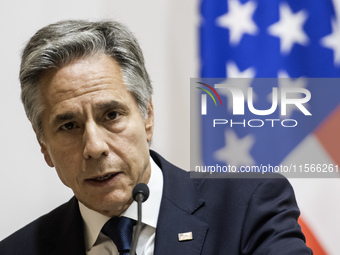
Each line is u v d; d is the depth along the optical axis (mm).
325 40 7594
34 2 7566
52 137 4316
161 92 7562
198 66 7609
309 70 7562
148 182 4633
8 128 7379
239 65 7598
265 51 7617
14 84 7445
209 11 7688
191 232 4359
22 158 7355
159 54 7629
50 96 4230
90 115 4137
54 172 7375
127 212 4441
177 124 7520
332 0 7637
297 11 7664
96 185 4207
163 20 7672
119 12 7645
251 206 4457
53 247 4754
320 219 7332
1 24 7500
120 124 4215
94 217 4520
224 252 4281
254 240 4270
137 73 4426
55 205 7328
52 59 4207
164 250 4242
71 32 4305
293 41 7621
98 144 4066
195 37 7645
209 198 4629
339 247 7281
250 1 7688
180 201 4562
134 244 3721
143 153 4367
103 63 4246
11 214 7270
